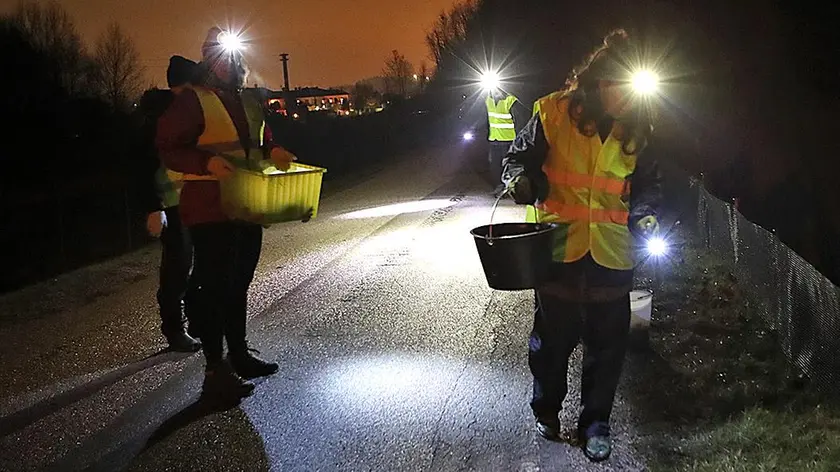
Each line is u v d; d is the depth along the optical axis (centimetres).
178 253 584
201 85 473
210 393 491
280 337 628
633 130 379
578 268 389
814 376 480
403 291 756
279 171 486
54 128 2558
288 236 1123
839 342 444
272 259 955
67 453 442
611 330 398
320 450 433
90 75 3017
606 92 377
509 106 1458
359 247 997
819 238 970
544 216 399
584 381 416
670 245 889
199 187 470
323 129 3381
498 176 1471
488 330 627
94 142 2462
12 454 443
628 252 392
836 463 368
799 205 1041
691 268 777
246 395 506
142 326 683
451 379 525
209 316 481
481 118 3550
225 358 552
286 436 451
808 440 397
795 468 368
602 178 385
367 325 652
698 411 455
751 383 487
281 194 468
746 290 680
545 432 425
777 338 564
